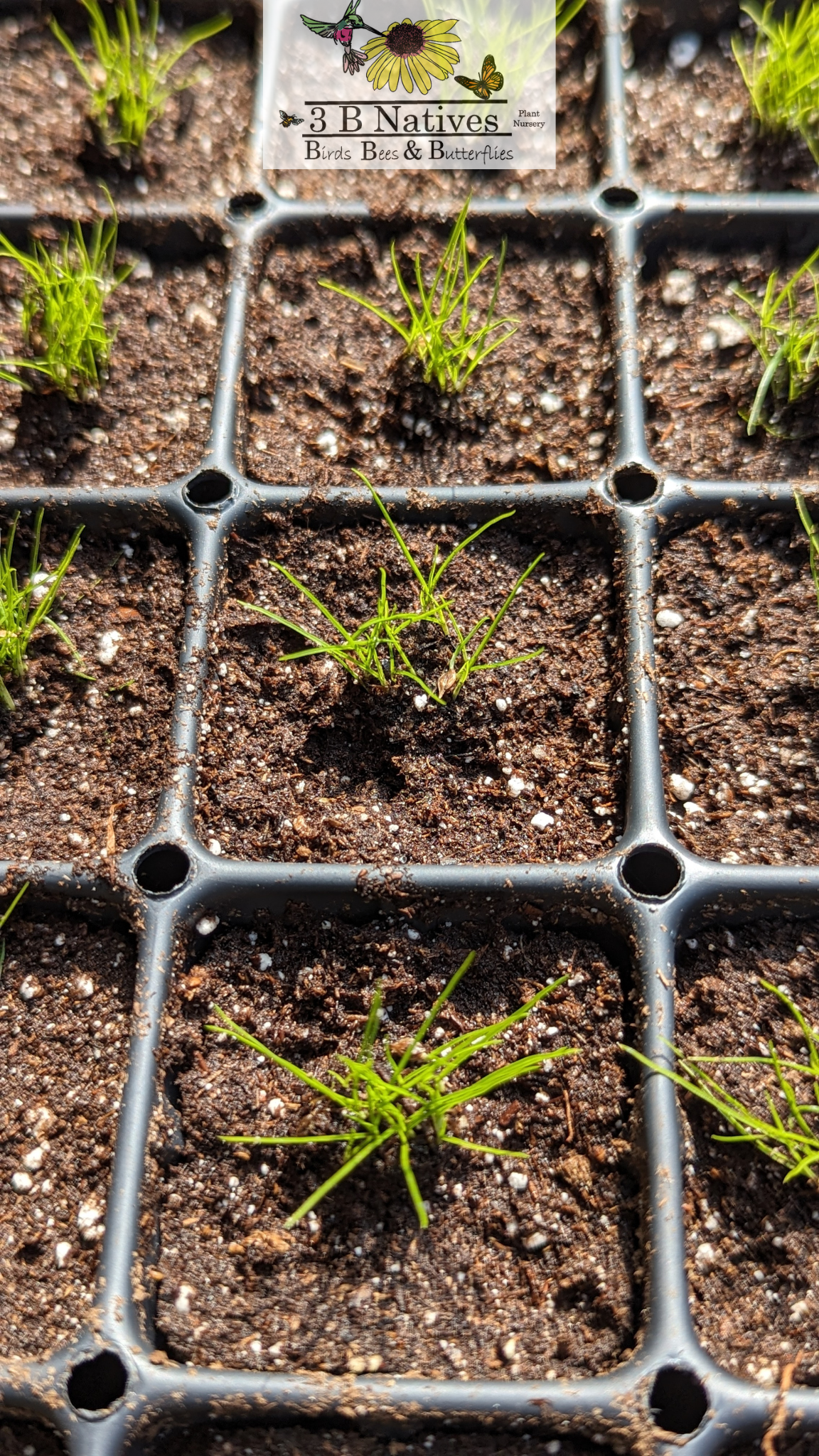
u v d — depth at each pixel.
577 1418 0.13
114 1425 0.13
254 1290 0.14
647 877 0.15
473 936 0.15
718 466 0.18
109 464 0.18
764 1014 0.15
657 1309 0.13
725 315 0.19
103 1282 0.14
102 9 0.21
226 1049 0.15
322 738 0.16
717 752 0.16
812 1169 0.14
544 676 0.17
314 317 0.19
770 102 0.20
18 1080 0.15
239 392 0.18
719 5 0.21
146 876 0.15
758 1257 0.14
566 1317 0.14
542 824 0.16
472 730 0.16
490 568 0.17
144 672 0.17
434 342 0.18
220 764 0.16
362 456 0.18
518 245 0.20
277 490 0.17
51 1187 0.14
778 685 0.16
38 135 0.20
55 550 0.17
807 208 0.19
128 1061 0.15
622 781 0.16
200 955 0.15
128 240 0.19
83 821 0.16
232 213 0.19
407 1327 0.14
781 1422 0.13
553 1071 0.15
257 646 0.17
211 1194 0.14
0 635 0.16
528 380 0.18
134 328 0.19
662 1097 0.14
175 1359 0.14
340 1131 0.14
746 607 0.17
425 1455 0.13
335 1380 0.13
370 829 0.16
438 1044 0.15
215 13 0.21
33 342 0.19
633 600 0.17
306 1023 0.15
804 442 0.18
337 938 0.15
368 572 0.17
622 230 0.19
